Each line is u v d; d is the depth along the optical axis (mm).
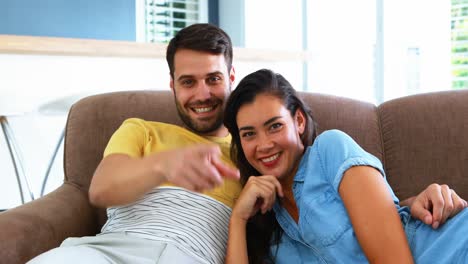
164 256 1136
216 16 4719
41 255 1036
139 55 3070
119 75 3227
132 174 1041
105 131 1590
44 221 1272
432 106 1528
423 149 1501
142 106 1619
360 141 1566
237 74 3723
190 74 1383
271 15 4562
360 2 3920
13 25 3568
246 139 1207
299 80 4270
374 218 1022
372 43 3805
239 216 1208
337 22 4133
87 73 3096
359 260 1079
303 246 1219
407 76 3572
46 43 2723
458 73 3248
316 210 1130
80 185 1559
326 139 1187
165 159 992
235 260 1175
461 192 1450
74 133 1606
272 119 1170
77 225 1404
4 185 2996
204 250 1198
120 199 1067
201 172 867
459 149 1466
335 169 1119
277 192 1197
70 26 3791
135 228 1195
